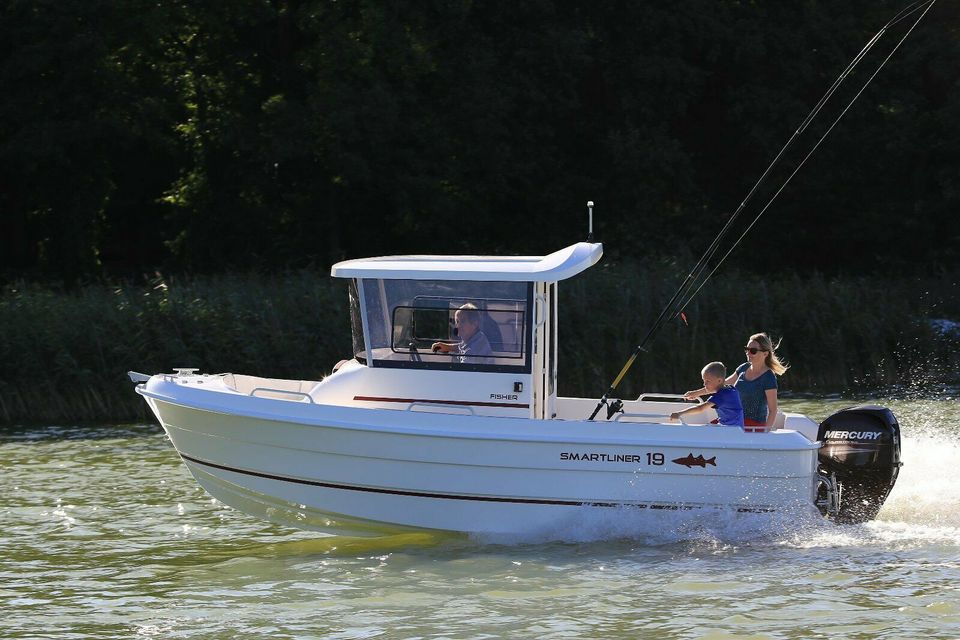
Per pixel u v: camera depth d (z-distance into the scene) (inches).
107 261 4215.1
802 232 3853.3
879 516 1099.9
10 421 2079.2
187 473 1481.3
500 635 784.3
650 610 831.7
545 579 912.3
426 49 3307.1
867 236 3811.5
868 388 2358.5
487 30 3634.4
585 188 3673.7
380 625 811.4
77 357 2143.2
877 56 3786.9
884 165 3796.8
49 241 3518.7
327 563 992.2
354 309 1054.4
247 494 1045.8
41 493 1350.9
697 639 770.2
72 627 833.5
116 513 1236.5
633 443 985.5
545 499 998.4
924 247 3863.2
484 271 1016.9
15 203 3548.2
